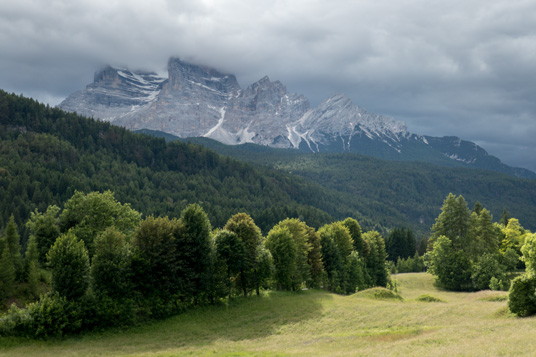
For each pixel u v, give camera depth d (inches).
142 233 2162.9
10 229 2271.2
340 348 1427.2
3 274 1971.0
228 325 2041.1
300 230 3157.0
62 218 2728.8
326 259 3395.7
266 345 1633.9
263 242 2935.5
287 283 2896.2
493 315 1771.7
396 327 1744.6
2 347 1556.3
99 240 2048.5
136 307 2034.9
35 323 1704.0
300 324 1971.0
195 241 2271.2
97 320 1879.9
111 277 1977.1
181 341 1763.0
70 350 1588.3
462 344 1223.5
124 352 1568.7
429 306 2107.5
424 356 1098.7
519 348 1071.0
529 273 2142.0
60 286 1835.6
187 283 2214.6
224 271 2465.6
